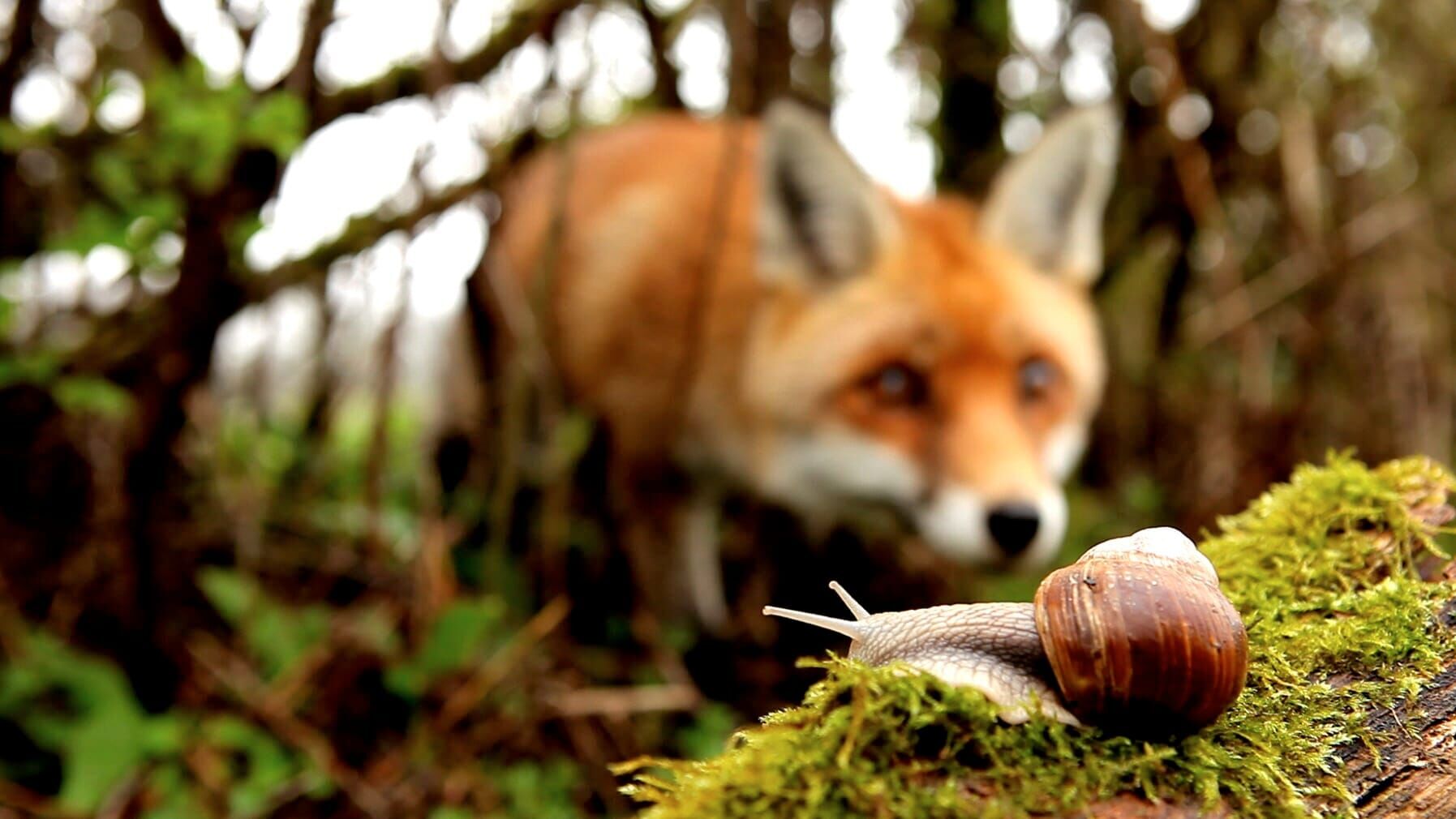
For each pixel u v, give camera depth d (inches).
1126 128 33.8
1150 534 13.9
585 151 33.3
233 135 20.7
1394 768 13.3
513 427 26.3
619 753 24.7
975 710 12.9
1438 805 13.0
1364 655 14.4
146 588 23.7
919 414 27.0
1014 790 12.6
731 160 26.4
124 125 23.5
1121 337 37.1
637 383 29.2
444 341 30.0
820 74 31.0
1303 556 16.3
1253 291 33.3
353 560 26.4
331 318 26.1
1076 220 29.5
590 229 30.6
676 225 29.8
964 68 36.5
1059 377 28.1
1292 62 33.4
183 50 22.8
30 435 24.4
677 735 25.9
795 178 27.5
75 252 21.2
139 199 21.9
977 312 26.9
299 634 24.6
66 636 23.5
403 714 24.1
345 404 30.8
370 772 23.2
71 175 24.1
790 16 30.3
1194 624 12.9
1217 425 35.0
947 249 28.2
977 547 25.5
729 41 26.9
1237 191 33.9
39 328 24.2
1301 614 15.4
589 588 28.9
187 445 26.2
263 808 21.9
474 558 27.8
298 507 27.5
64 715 22.4
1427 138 36.2
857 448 27.2
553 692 24.9
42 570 24.2
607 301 29.7
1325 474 17.2
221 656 24.2
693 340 27.5
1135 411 36.6
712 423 29.0
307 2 22.7
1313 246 32.9
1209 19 32.4
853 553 31.0
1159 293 37.2
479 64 25.3
